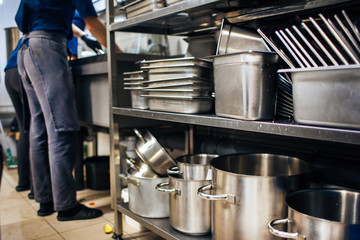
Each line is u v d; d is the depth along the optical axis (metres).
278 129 0.90
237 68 1.00
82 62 2.25
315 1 1.20
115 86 1.68
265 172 1.33
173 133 2.34
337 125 0.78
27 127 2.07
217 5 1.40
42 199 1.94
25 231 1.74
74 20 2.58
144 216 1.49
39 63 1.75
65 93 1.79
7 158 3.43
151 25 1.81
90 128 2.87
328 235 0.79
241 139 2.06
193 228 1.28
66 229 1.76
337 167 1.33
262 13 1.39
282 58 0.95
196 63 1.21
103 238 1.66
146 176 1.60
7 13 3.42
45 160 1.94
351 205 0.99
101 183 2.42
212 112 1.31
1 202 2.19
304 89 0.85
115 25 1.57
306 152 1.56
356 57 0.83
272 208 0.99
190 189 1.26
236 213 1.03
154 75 1.38
